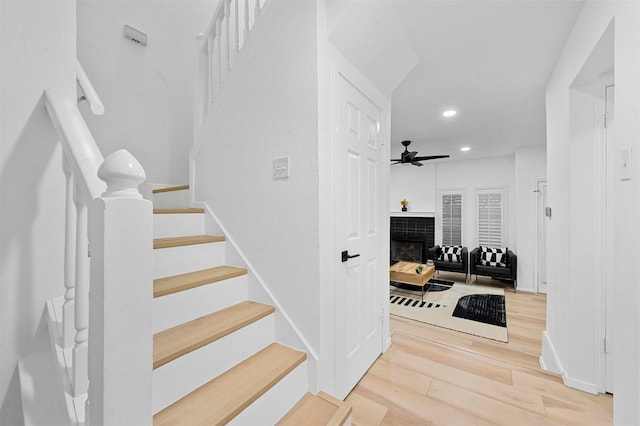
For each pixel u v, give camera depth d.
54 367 0.94
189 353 1.12
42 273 1.06
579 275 1.82
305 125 1.47
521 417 1.57
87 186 0.63
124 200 0.58
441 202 6.42
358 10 1.46
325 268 1.48
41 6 1.04
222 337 1.26
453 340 2.59
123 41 2.33
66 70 1.09
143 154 2.46
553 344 2.16
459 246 6.15
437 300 3.99
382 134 2.22
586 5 1.56
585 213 1.80
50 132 1.07
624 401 1.07
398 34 1.84
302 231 1.49
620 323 1.10
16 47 0.99
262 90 1.65
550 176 2.35
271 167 1.61
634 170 1.03
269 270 1.62
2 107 0.97
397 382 1.87
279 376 1.25
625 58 1.09
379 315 2.19
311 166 1.45
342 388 1.65
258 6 1.69
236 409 1.04
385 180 2.26
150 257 0.63
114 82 2.28
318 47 1.43
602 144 1.75
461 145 4.80
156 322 1.24
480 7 1.66
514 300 4.04
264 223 1.65
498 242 5.76
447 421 1.53
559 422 1.53
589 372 1.79
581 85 1.82
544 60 2.19
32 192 1.03
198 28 2.89
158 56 2.57
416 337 2.64
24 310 1.02
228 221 1.83
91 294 0.58
